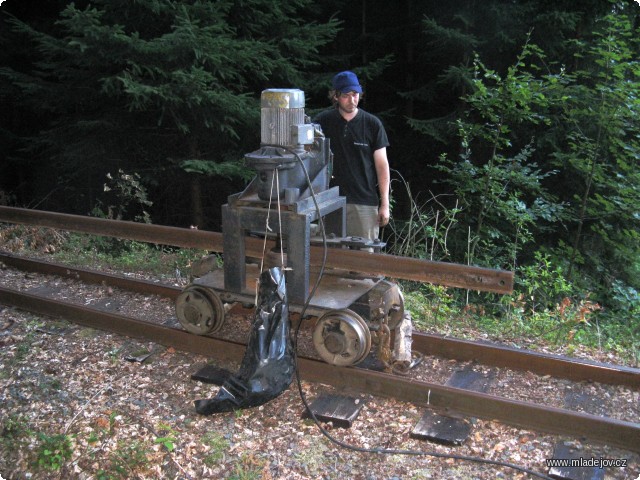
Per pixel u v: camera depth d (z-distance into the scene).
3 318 5.42
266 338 4.02
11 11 11.28
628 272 8.88
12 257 6.77
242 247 4.39
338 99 5.00
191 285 4.69
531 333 5.24
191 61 8.23
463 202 8.80
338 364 4.19
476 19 9.34
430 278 4.09
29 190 12.44
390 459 3.55
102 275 6.19
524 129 9.07
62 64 8.82
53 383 4.32
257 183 4.29
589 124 8.60
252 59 8.66
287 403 4.10
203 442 3.71
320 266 4.67
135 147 9.59
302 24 10.85
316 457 3.58
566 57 9.26
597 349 4.96
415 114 11.33
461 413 3.89
